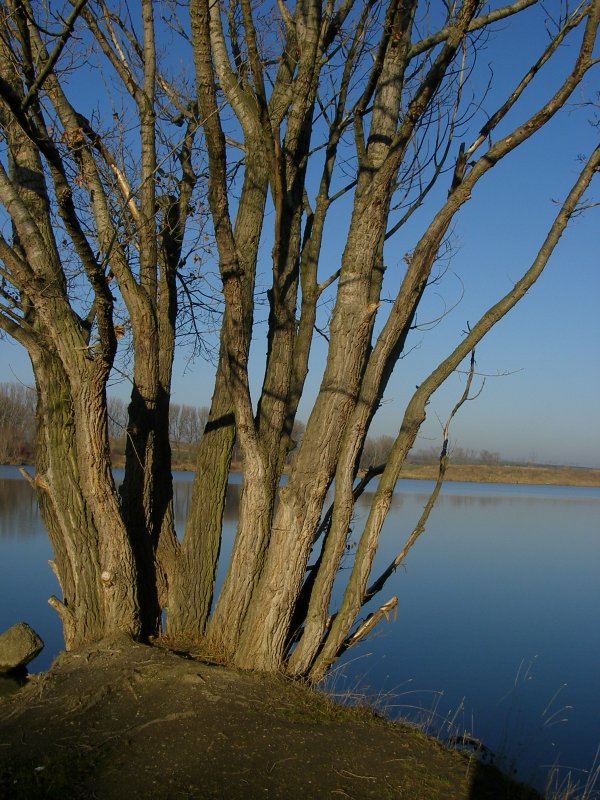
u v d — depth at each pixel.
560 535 27.30
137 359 6.98
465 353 5.76
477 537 24.72
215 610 6.53
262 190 6.96
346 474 5.82
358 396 5.83
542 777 5.61
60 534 6.48
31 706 5.01
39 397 6.54
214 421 7.21
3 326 6.20
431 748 4.98
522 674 9.36
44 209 6.66
